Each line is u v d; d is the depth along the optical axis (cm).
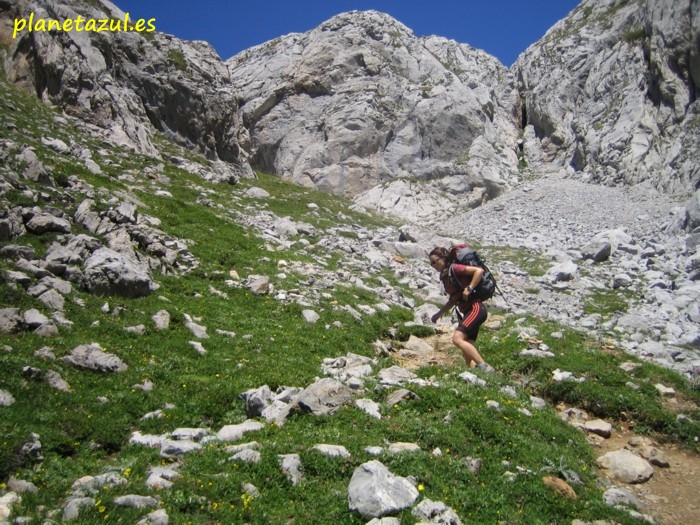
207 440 916
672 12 5556
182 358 1252
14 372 1017
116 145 3372
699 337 1998
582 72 6731
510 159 6353
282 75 6812
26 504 729
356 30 6994
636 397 1317
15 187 1778
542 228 4122
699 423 1243
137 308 1451
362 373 1247
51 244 1587
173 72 4166
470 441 977
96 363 1122
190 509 731
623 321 2167
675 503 960
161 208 2347
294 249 2489
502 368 1471
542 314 2220
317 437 911
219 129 4438
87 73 3547
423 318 1903
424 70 6744
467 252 1274
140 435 948
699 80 5250
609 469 1038
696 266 2817
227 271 1919
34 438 867
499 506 815
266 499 768
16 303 1273
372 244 3011
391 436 952
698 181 4528
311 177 6097
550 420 1144
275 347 1409
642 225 3897
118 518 697
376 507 738
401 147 6203
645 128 5450
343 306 1808
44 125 3039
